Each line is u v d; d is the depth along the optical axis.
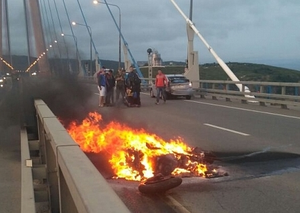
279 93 21.66
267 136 11.05
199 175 6.81
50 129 3.79
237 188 6.17
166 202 5.55
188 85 26.31
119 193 5.91
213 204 5.47
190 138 10.75
